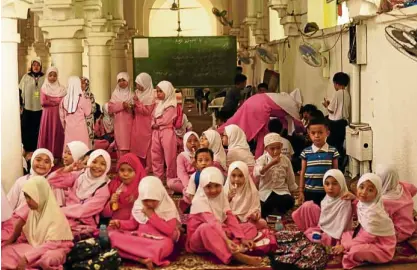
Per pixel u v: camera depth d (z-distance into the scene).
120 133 9.85
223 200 5.55
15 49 6.69
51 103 9.96
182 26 35.38
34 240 5.04
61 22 10.92
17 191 5.70
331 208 5.61
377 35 7.52
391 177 5.64
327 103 9.01
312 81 11.52
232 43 16.36
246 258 5.21
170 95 8.63
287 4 12.61
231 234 5.50
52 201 5.06
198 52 16.23
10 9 6.48
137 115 9.83
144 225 5.42
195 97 23.53
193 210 5.51
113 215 5.83
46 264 4.81
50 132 10.00
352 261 5.14
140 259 5.20
